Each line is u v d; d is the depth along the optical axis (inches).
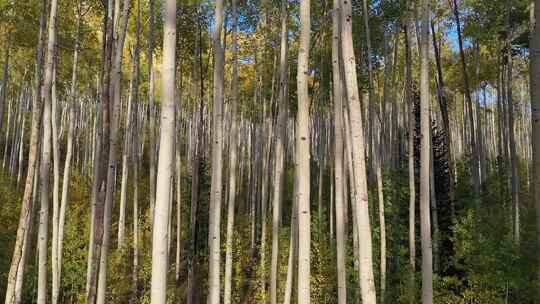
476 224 381.1
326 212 594.9
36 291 454.0
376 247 413.7
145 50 537.6
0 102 529.7
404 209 497.7
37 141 248.2
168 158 134.6
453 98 898.7
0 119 529.7
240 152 921.5
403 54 605.9
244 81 725.3
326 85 575.8
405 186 507.5
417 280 380.8
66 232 463.2
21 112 1051.9
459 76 669.3
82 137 1040.8
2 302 456.8
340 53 283.6
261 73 615.2
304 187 175.9
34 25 434.0
